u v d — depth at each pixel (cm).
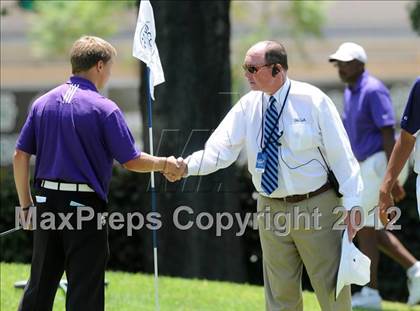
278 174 1875
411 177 3481
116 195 3575
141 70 3519
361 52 2822
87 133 1795
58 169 1800
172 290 2767
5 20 7744
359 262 1833
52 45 5303
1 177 3634
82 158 1800
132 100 6831
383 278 3581
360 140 2823
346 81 2866
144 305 2531
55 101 1827
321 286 1903
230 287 2914
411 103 1942
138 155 1842
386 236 2861
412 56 7838
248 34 5619
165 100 3428
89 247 1817
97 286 1828
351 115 2845
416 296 2847
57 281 1864
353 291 3416
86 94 1819
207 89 3447
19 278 2759
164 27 3441
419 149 1966
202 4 3444
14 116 7081
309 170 1861
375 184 2792
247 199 3581
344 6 7819
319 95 1852
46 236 1828
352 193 1848
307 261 1912
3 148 6309
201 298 2680
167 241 3500
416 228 3488
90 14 5128
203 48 3453
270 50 1847
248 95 1941
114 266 3634
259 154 1884
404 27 7856
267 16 5456
